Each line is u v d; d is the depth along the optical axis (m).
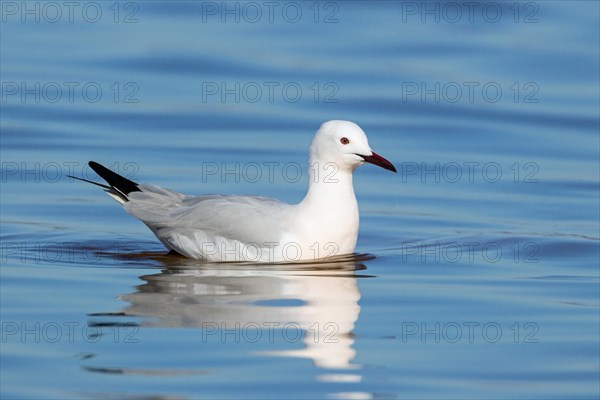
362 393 10.38
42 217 17.48
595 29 28.06
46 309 12.69
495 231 16.97
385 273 14.57
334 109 24.06
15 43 27.44
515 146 22.17
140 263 15.02
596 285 14.13
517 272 14.78
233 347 11.46
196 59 26.55
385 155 21.42
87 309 12.69
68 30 28.28
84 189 19.06
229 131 22.73
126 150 21.31
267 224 14.94
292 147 21.70
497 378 10.83
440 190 19.41
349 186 15.18
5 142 21.69
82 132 22.47
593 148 22.08
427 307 13.05
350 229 15.18
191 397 10.23
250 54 26.86
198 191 18.91
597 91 25.34
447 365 11.16
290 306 12.88
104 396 10.23
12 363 11.03
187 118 23.42
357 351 11.50
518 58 26.84
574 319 12.65
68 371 10.81
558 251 15.88
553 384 10.70
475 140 22.48
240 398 10.23
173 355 11.23
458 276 14.51
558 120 23.69
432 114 23.97
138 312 12.60
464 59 26.81
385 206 18.44
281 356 11.27
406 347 11.64
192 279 14.05
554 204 18.59
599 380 10.80
